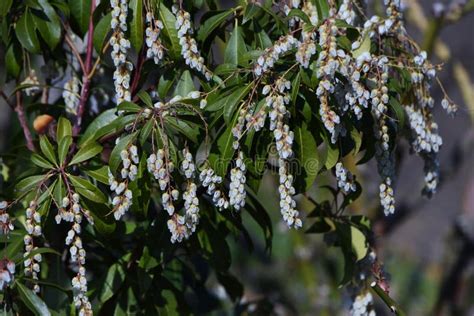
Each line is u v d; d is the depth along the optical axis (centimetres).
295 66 396
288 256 1050
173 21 415
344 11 430
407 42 448
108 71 504
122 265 465
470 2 725
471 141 879
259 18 450
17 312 422
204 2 458
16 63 477
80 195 415
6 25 459
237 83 404
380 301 887
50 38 452
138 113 396
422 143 445
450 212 1273
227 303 638
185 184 433
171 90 468
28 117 530
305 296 955
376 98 399
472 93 815
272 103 385
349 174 421
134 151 389
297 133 404
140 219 473
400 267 1267
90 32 460
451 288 943
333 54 380
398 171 668
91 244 493
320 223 488
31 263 408
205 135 413
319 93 383
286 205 393
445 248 968
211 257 464
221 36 450
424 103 446
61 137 432
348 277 477
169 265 497
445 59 803
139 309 469
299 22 431
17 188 412
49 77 497
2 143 968
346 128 407
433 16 736
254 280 1020
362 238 475
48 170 438
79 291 409
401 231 1342
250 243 492
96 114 497
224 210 461
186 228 398
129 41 414
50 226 455
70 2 452
